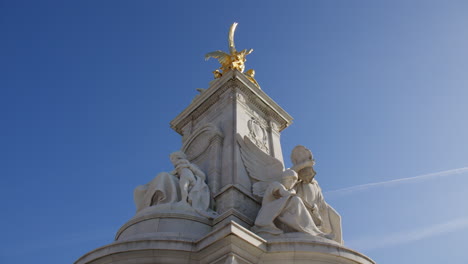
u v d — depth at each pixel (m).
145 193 12.66
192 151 15.38
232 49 18.42
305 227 10.98
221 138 14.66
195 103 17.11
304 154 13.40
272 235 10.70
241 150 14.15
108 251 9.79
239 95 15.99
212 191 12.99
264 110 16.97
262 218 11.23
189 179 12.38
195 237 10.57
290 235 10.65
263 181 13.70
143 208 12.28
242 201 12.61
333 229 12.51
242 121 15.24
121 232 11.84
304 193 12.76
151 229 11.07
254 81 17.73
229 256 9.24
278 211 11.12
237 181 13.08
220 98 16.39
